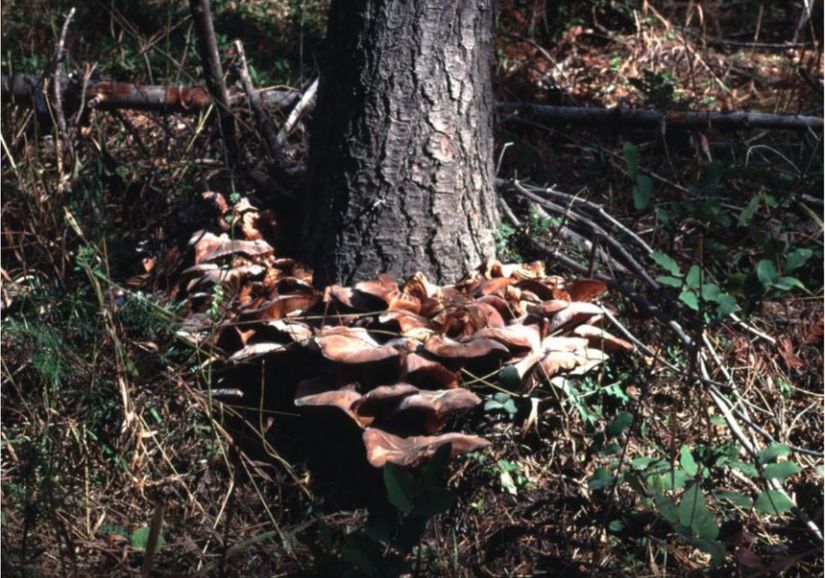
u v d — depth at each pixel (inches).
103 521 101.1
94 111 136.4
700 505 93.0
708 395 107.9
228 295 111.3
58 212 121.5
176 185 134.6
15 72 145.1
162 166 138.1
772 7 213.5
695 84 176.9
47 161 134.9
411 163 111.9
